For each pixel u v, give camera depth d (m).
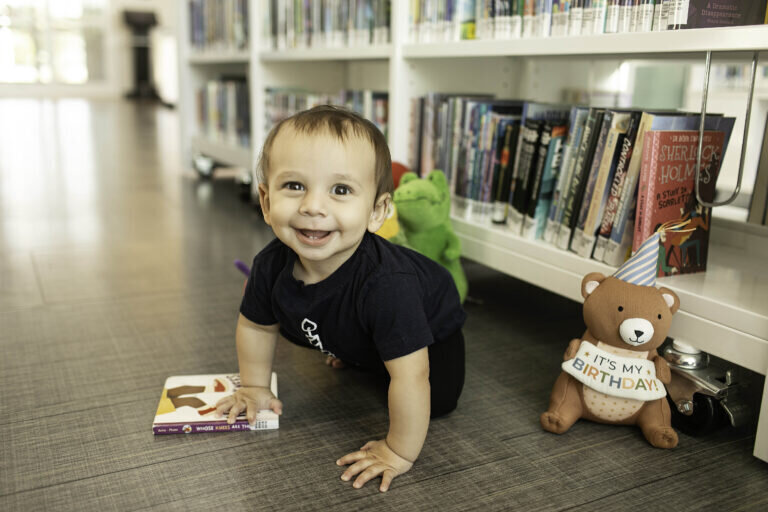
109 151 4.16
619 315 0.91
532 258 1.26
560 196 1.23
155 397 1.04
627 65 1.91
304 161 0.77
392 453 0.85
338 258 0.85
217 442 0.91
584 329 1.39
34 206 2.48
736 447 0.93
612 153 1.09
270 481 0.82
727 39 0.89
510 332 1.36
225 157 2.87
